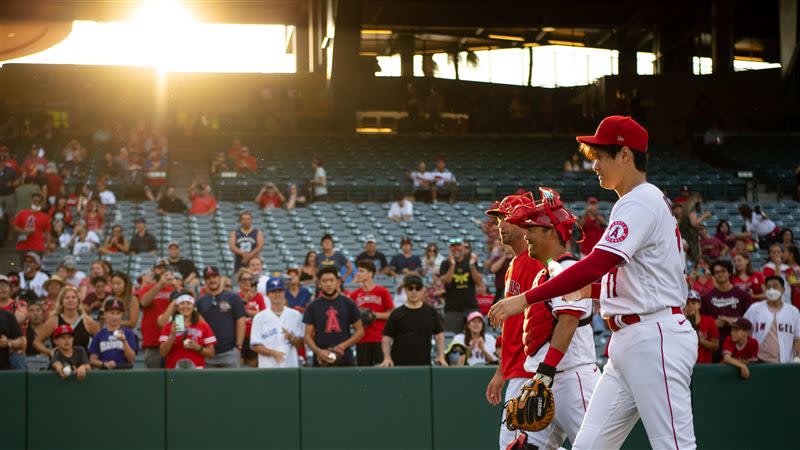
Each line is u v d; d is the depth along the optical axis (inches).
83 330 352.2
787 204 791.7
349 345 343.3
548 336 181.2
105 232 655.1
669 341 147.0
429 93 1131.9
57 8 1054.4
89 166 824.3
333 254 517.3
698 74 1119.0
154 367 363.9
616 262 141.5
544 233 171.0
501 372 193.2
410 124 1098.1
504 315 142.5
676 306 149.3
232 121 1034.7
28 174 689.6
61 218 644.7
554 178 871.1
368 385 313.6
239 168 850.8
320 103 1097.4
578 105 1197.1
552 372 158.9
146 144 867.4
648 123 1115.3
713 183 840.3
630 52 1206.3
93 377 310.8
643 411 147.6
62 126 1033.5
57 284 400.8
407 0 1109.1
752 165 940.6
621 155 150.9
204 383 312.3
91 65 1065.5
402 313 340.2
